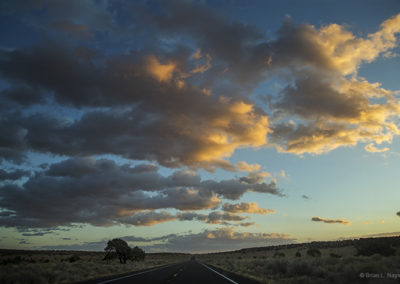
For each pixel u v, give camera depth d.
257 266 36.75
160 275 24.11
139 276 22.95
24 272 18.67
